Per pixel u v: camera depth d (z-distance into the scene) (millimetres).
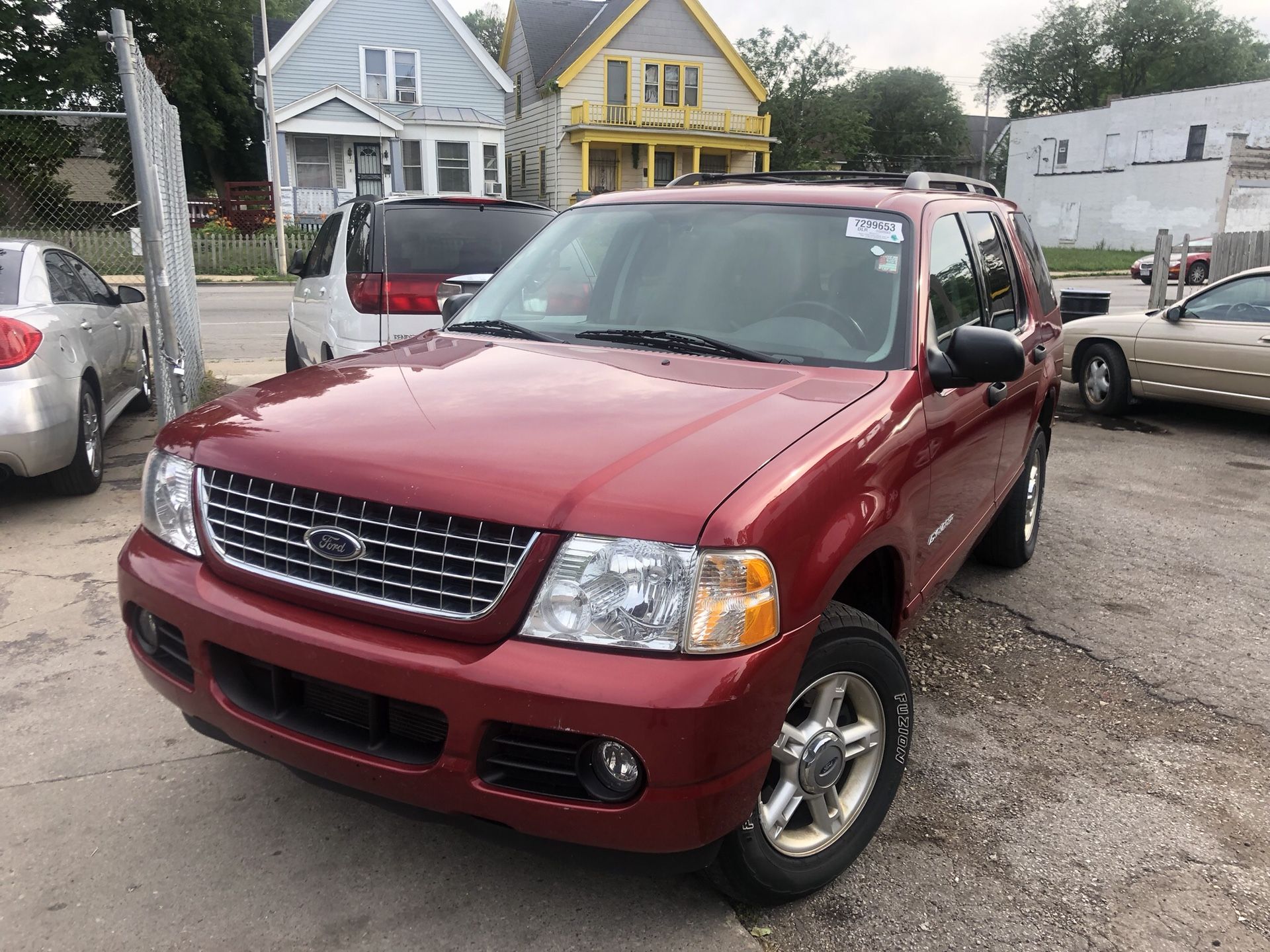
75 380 5480
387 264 6363
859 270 3236
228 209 28469
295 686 2332
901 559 2719
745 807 2135
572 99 35188
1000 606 4684
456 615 2100
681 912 2527
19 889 2523
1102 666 4074
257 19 31703
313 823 2840
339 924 2443
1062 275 33125
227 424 2576
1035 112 69750
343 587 2232
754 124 37250
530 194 39812
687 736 1967
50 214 17094
